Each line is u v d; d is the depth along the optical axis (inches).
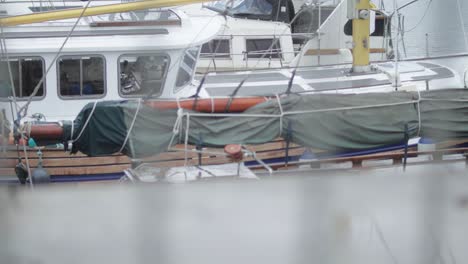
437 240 171.0
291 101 265.0
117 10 303.9
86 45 294.7
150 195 175.0
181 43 302.8
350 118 265.1
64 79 298.2
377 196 178.1
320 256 163.9
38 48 289.7
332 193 178.9
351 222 172.4
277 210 171.3
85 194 176.2
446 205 176.4
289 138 266.4
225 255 162.4
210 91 317.7
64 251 158.4
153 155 262.8
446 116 272.1
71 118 301.0
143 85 305.4
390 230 171.6
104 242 159.6
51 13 303.3
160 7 310.3
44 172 276.1
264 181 182.7
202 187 178.5
